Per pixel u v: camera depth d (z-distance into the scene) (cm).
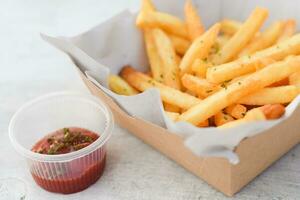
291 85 42
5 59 57
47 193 43
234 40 47
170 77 46
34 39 59
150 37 50
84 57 44
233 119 43
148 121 41
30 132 45
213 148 38
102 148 43
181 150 41
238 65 43
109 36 50
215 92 43
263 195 41
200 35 49
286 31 49
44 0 66
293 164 43
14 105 51
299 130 43
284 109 39
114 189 43
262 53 44
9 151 46
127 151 46
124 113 43
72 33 59
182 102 43
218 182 41
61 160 41
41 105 46
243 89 41
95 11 63
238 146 38
